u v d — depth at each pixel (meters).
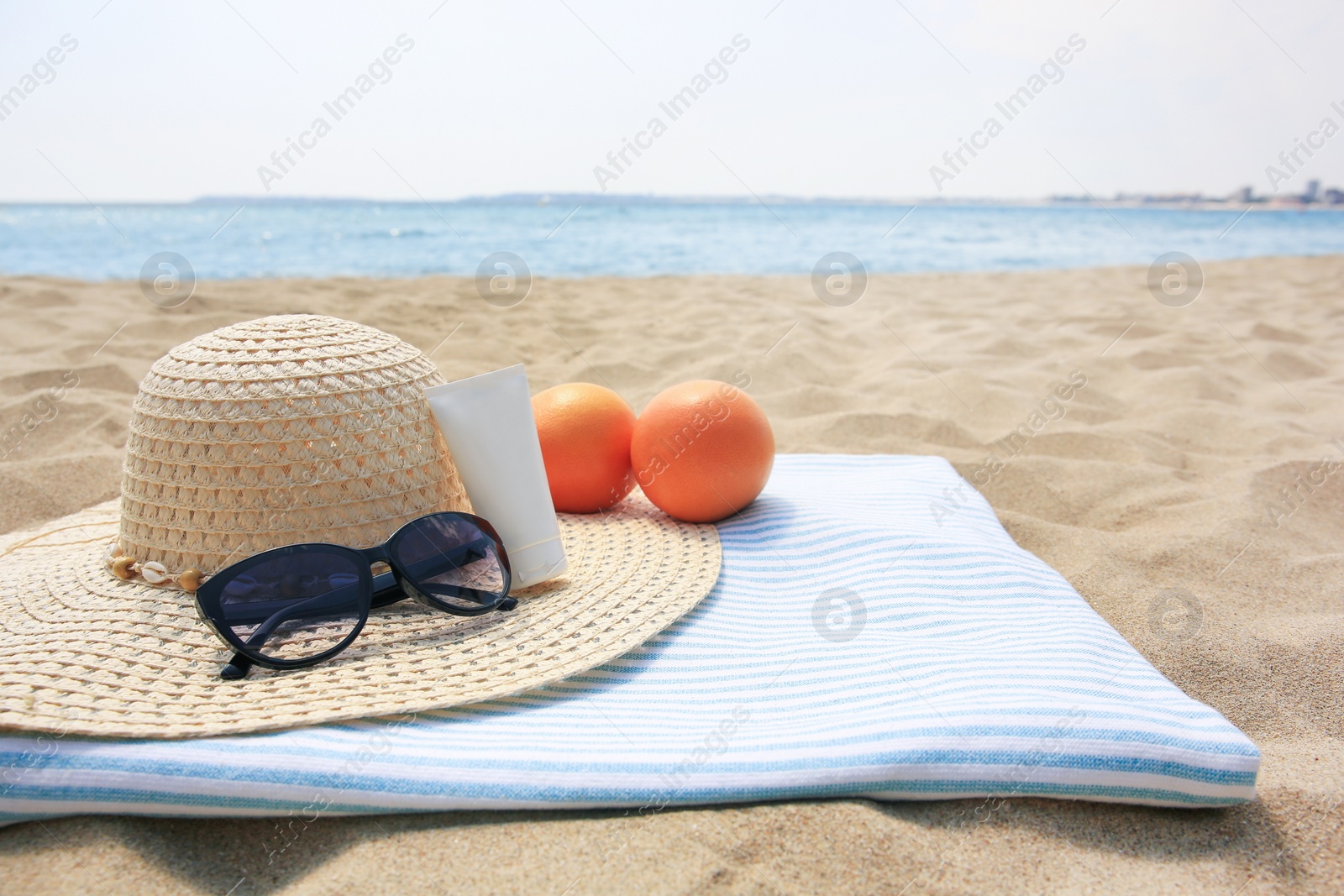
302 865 1.18
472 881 1.13
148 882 1.14
